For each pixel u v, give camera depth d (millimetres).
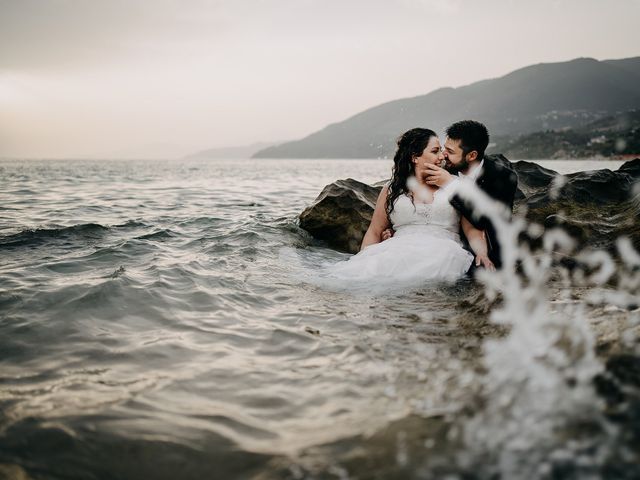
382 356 2146
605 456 1144
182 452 1443
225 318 2791
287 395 1814
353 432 1483
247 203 10008
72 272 3795
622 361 1498
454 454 1271
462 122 4023
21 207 8773
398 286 3512
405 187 4137
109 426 1577
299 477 1278
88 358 2178
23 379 1947
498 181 3984
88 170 38406
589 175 5148
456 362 1952
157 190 14133
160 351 2273
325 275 3842
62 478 1338
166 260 4238
